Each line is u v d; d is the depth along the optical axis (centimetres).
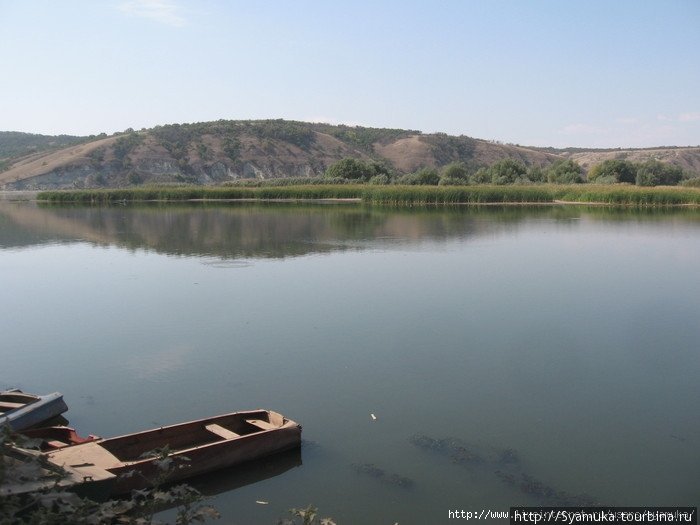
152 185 10562
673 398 1308
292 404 1275
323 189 8362
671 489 966
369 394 1325
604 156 19238
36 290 2392
